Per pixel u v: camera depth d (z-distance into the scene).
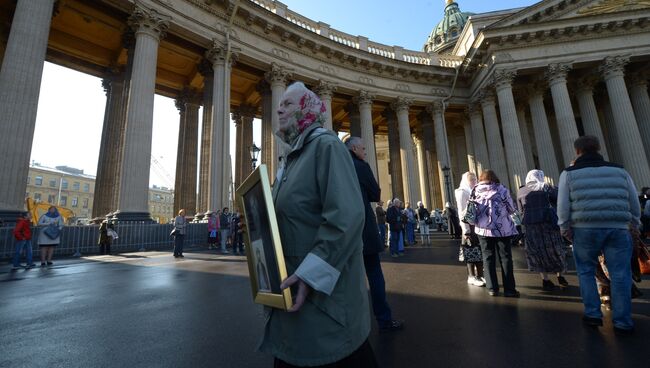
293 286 1.31
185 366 2.70
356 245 1.31
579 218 3.52
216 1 18.67
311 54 23.34
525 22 23.08
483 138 26.52
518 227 12.07
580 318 3.69
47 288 6.17
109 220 13.76
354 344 1.31
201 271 8.21
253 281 1.62
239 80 23.97
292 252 1.38
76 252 12.44
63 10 16.81
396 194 27.25
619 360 2.61
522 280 6.09
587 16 21.45
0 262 10.20
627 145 20.14
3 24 16.47
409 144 26.11
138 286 6.26
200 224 16.56
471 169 28.17
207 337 3.39
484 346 2.97
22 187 11.27
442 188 28.31
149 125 14.91
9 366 2.75
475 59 24.81
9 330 3.69
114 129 19.48
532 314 3.89
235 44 19.28
